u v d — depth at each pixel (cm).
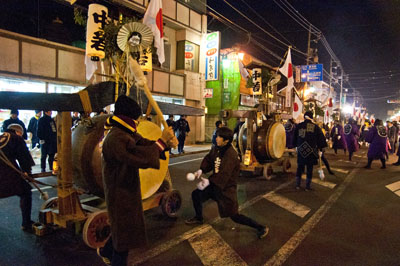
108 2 550
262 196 674
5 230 440
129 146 248
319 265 354
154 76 1565
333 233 459
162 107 502
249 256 373
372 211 578
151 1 650
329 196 687
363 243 423
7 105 326
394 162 1323
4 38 945
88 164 388
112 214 250
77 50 1162
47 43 1061
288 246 406
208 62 1897
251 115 855
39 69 1043
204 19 1916
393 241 432
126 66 431
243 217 416
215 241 417
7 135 417
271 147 843
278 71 1030
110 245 281
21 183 426
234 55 2016
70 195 402
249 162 853
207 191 452
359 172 1030
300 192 718
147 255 369
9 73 960
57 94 361
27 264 341
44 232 421
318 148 732
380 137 1096
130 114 260
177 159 1237
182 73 1778
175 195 513
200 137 1952
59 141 402
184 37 1803
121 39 419
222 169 388
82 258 359
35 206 563
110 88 420
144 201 465
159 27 657
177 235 435
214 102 2084
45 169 884
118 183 249
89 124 400
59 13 1301
